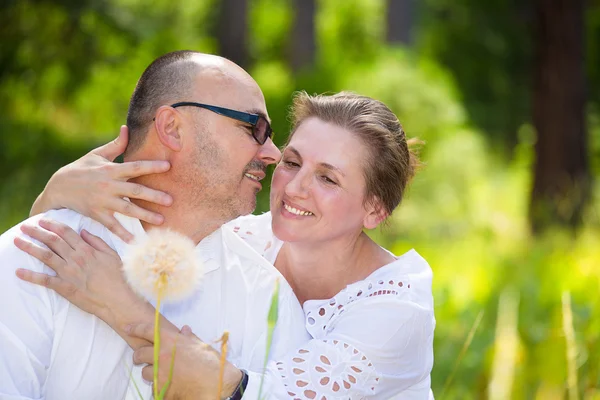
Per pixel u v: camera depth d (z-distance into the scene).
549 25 15.62
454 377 6.18
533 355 5.90
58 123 23.00
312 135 4.10
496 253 11.38
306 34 23.98
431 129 19.25
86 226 3.84
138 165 3.79
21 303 3.60
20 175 16.44
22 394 3.56
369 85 19.58
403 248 11.62
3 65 21.91
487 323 7.31
